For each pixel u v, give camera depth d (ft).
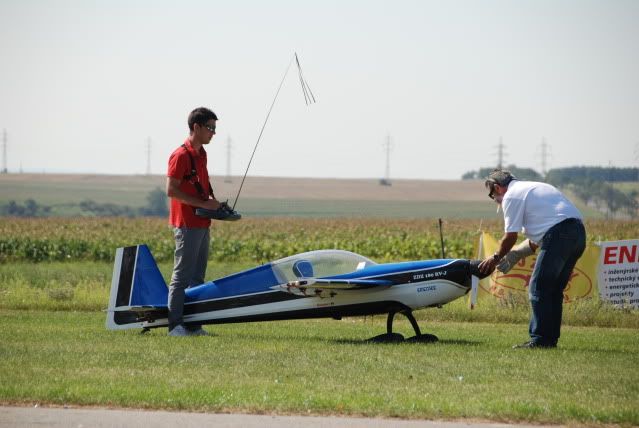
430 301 79.51
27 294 121.39
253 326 92.84
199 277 86.02
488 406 48.01
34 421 45.09
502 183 76.64
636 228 391.65
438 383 55.31
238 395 50.34
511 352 69.62
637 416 45.65
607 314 102.78
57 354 65.21
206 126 83.41
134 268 85.20
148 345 71.61
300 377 57.06
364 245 264.31
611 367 62.03
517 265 111.04
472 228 389.60
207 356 65.51
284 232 352.08
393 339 78.89
